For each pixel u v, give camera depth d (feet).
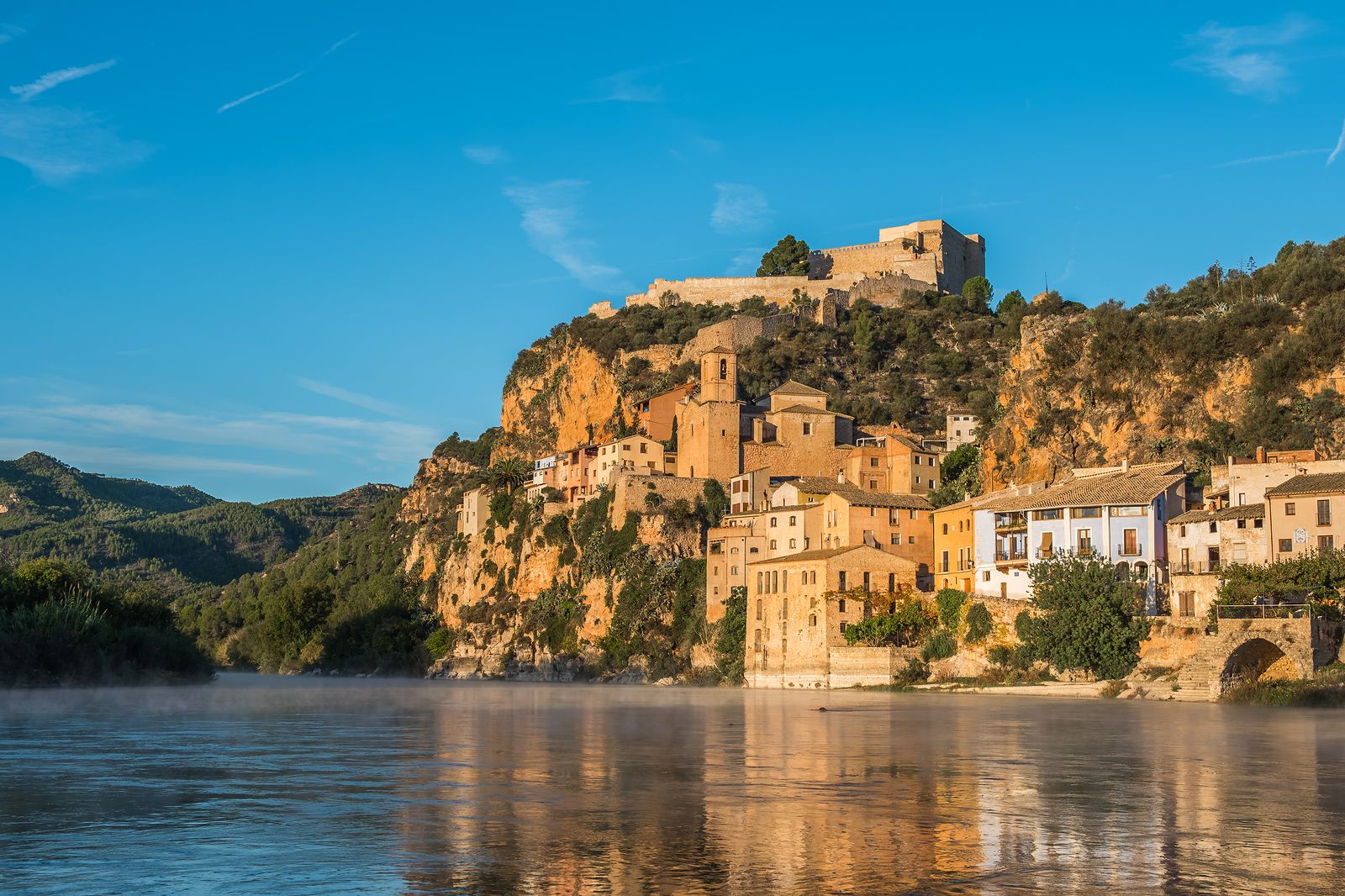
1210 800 173.47
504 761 222.69
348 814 161.99
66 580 596.29
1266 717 309.83
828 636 499.10
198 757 231.30
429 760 224.94
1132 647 406.82
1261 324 566.36
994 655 447.83
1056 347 617.21
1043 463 596.29
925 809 166.09
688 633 617.62
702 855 136.15
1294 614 362.94
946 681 458.50
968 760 221.25
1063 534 469.16
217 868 130.52
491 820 157.17
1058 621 418.92
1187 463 529.86
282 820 158.30
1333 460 433.07
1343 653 359.25
